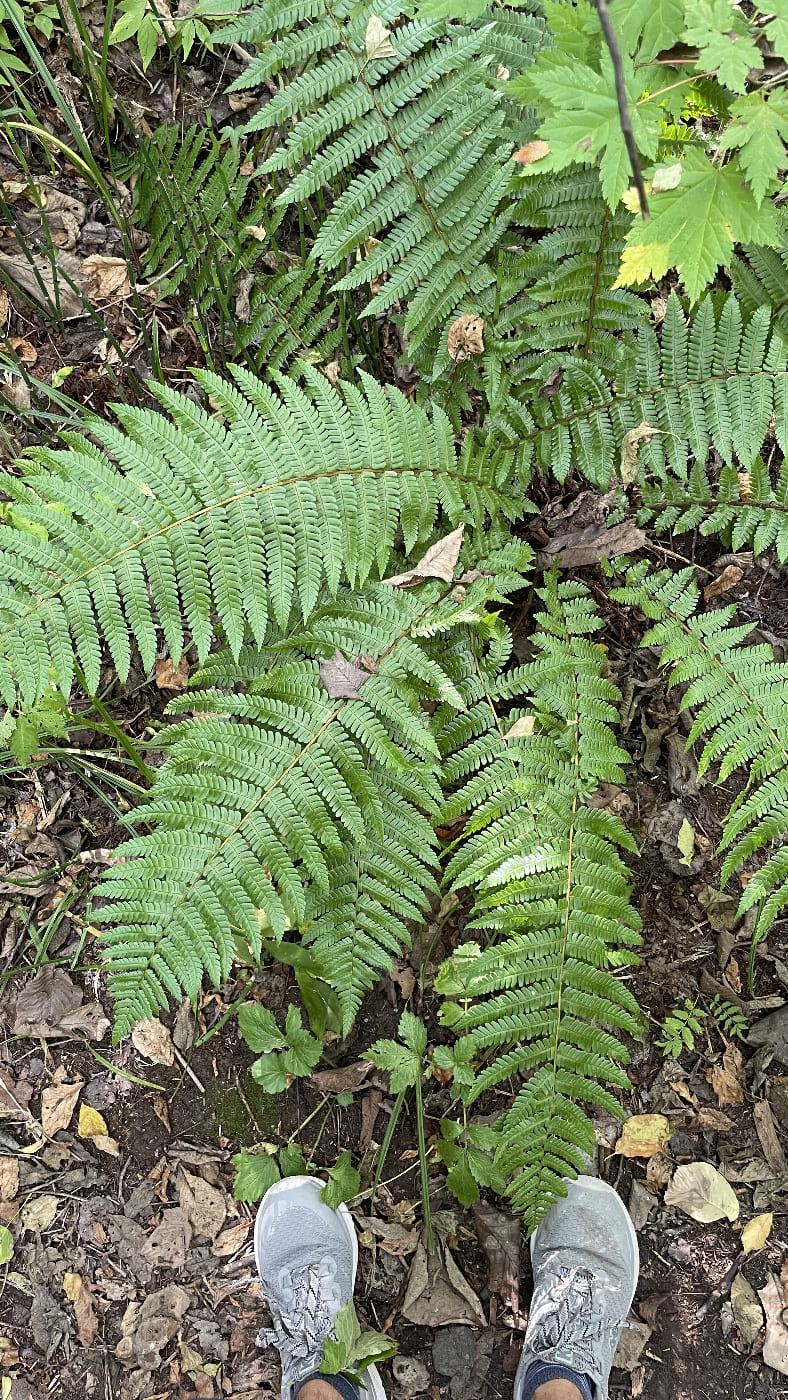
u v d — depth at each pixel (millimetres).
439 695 1902
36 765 2070
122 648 1760
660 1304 2014
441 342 2004
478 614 1889
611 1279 1978
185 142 2061
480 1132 1991
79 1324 1986
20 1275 1989
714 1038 2064
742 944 2076
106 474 1773
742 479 2029
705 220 1710
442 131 1871
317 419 1842
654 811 2090
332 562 1831
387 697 1843
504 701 2064
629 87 1683
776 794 1859
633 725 2105
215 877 1788
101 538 1761
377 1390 1973
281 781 1817
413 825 1895
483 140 1879
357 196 1884
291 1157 2035
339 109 1850
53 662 1746
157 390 1806
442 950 2070
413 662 1854
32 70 2137
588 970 1864
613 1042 1859
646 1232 2031
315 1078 2055
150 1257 2008
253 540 1804
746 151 1666
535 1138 1862
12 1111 2021
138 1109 2043
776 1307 1993
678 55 1735
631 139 1562
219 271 2047
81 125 2152
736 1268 2014
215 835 1799
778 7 1634
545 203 1905
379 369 2131
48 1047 2043
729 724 1892
